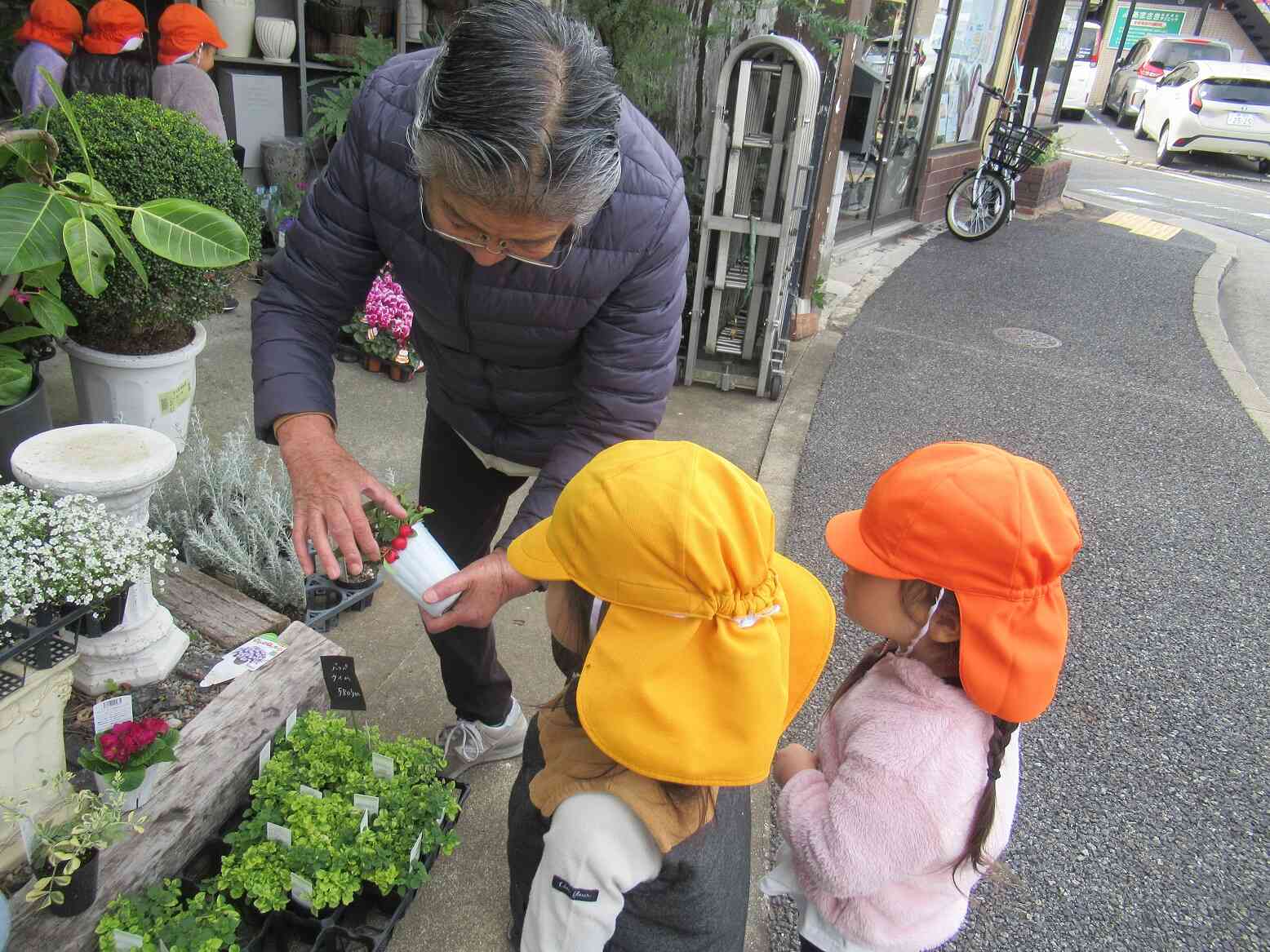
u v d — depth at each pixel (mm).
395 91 1541
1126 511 4438
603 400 1663
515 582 1490
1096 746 2914
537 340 1673
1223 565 4055
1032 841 2512
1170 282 8727
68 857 1547
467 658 2148
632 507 1088
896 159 9523
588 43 1215
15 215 2420
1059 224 10875
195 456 3041
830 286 7562
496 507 2203
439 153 1175
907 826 1328
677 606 1086
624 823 1164
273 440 1666
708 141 5230
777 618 1205
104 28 4270
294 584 2803
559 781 1216
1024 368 6199
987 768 1362
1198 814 2676
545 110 1141
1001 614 1269
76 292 2967
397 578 1481
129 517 2186
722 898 1287
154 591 2566
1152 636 3514
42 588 1739
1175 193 13969
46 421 2807
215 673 2389
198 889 1899
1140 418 5551
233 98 5711
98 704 1814
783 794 1496
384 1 6227
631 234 1518
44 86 4246
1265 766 2904
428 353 1875
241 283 5352
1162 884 2416
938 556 1285
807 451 4652
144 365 3242
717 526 1069
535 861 1415
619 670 1104
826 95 5195
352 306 1791
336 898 1806
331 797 1971
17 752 1757
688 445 1179
